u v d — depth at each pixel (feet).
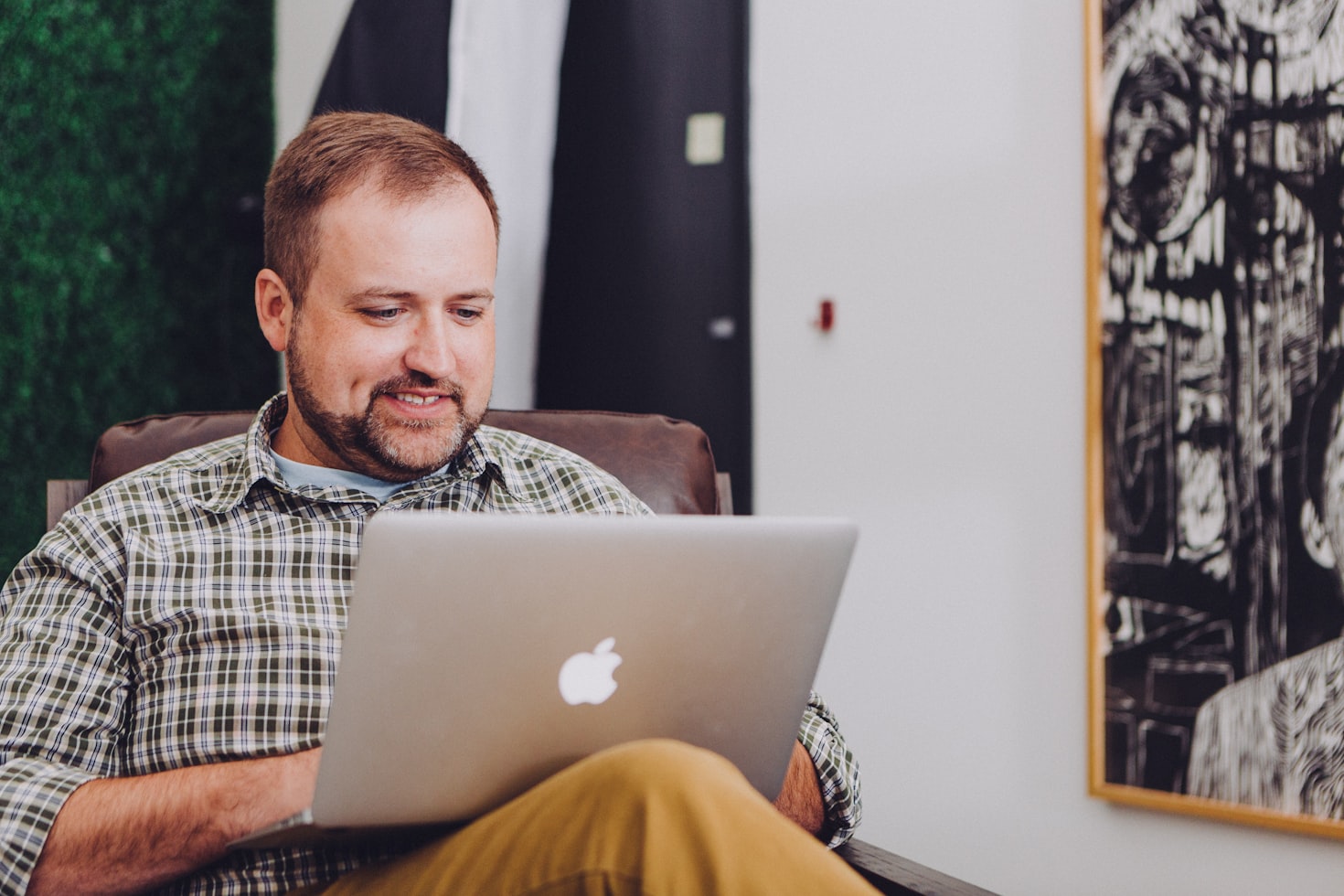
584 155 7.61
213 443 4.20
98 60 7.98
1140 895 5.74
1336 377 5.08
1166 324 5.61
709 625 2.76
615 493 4.25
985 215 6.33
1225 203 5.41
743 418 7.22
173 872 2.99
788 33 7.11
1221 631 5.42
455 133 7.93
